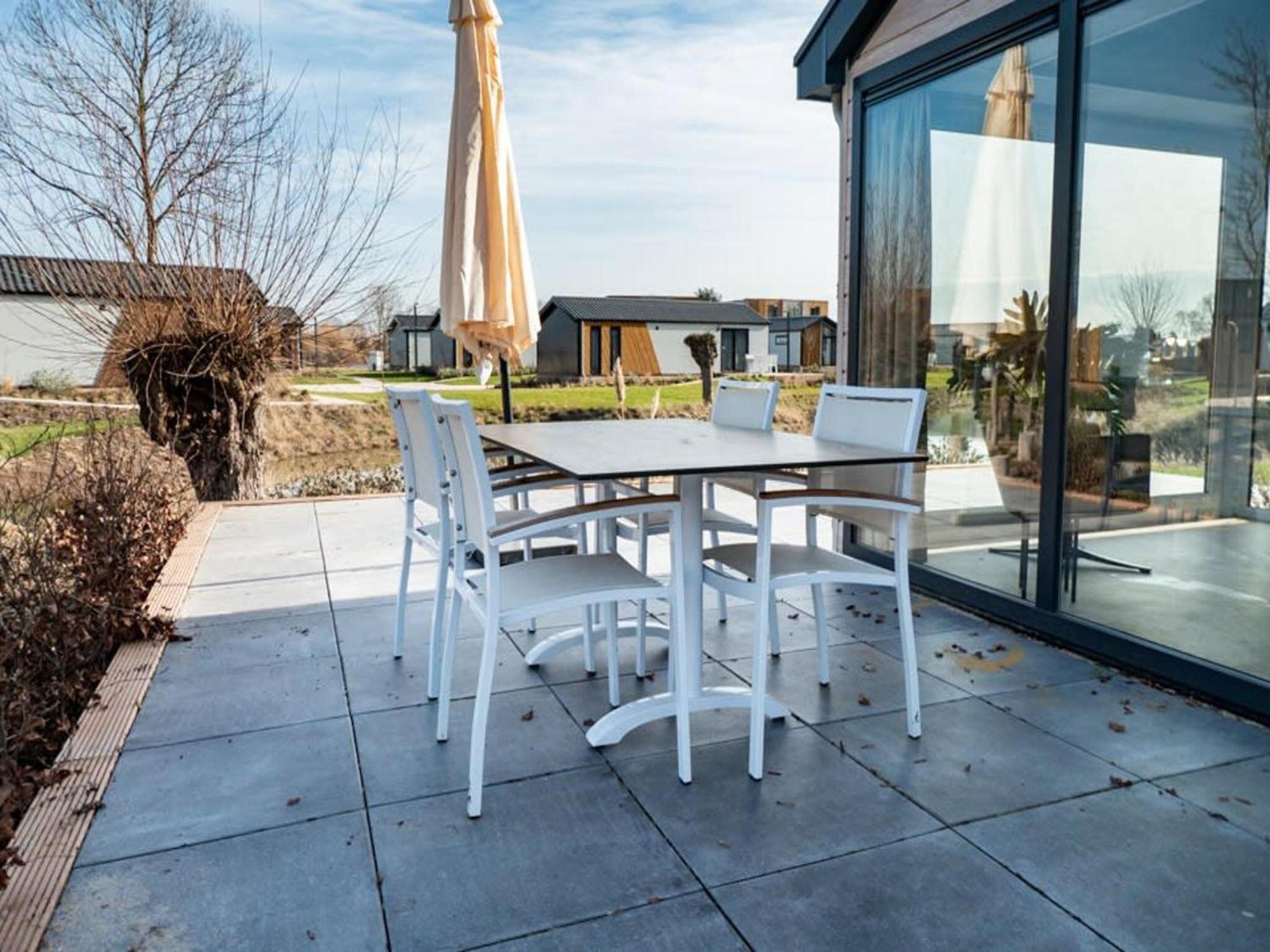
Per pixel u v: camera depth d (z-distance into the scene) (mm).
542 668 3008
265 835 1947
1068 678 2865
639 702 2494
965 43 3443
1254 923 1627
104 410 5461
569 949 1575
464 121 3826
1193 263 2646
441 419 2443
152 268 6715
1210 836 1914
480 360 4215
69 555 3205
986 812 2023
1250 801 2061
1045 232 3178
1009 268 3357
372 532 5324
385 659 3092
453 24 3871
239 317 6617
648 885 1764
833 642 3264
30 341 6797
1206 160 2590
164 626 3293
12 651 2455
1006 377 3406
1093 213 2957
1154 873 1783
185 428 6520
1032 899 1704
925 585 3887
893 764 2275
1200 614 2689
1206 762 2260
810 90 4398
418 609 3705
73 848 1875
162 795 2125
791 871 1806
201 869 1819
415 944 1590
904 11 3809
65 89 6715
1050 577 3203
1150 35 2717
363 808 2066
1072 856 1848
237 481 6742
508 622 2086
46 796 2090
